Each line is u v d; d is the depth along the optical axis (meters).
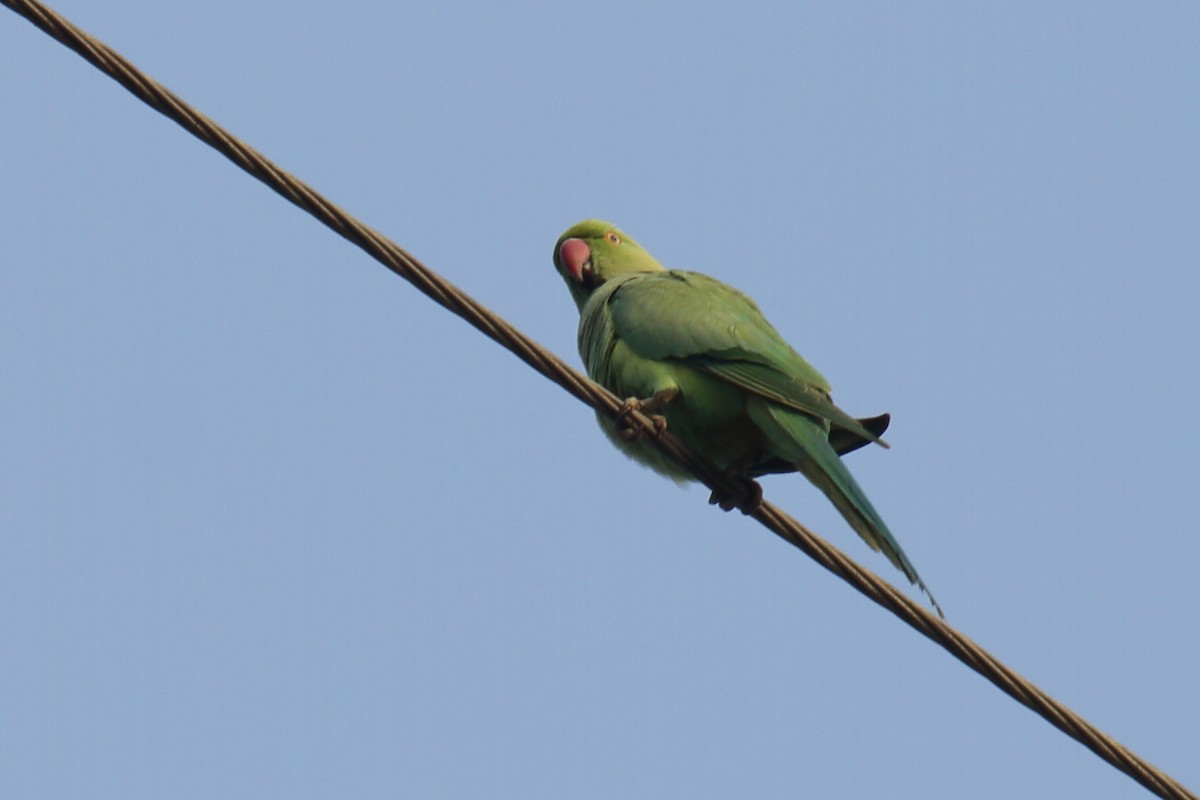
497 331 9.12
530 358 9.35
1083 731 9.02
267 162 8.35
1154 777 9.05
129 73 8.00
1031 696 9.04
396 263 8.75
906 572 9.69
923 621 9.33
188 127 8.18
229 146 8.24
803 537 9.42
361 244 8.66
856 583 9.41
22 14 7.77
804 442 10.73
